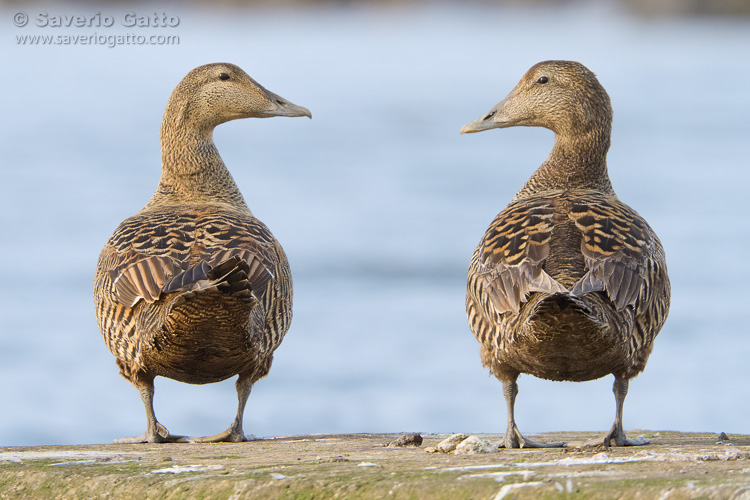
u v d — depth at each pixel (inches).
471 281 480.4
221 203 604.7
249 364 510.0
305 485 379.2
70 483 414.3
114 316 500.4
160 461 444.8
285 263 540.7
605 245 446.9
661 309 468.4
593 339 417.1
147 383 523.2
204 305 439.2
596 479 357.7
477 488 356.8
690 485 341.1
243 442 529.7
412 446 495.2
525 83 573.3
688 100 4350.4
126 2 6023.6
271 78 5664.4
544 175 569.9
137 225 520.1
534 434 566.6
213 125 624.4
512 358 454.6
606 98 565.0
